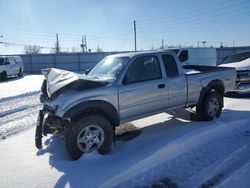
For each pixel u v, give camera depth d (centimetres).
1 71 2384
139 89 479
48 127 452
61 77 464
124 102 460
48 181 351
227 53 3366
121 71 468
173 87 533
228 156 402
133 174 357
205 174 350
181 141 460
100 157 417
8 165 408
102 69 539
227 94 924
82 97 415
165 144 447
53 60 3906
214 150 430
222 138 485
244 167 361
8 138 561
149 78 503
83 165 392
